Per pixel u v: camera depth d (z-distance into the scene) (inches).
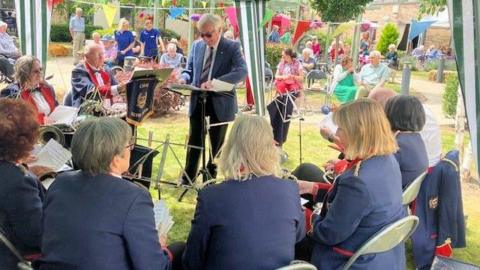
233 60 160.1
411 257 131.3
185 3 536.1
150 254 62.6
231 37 343.0
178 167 195.9
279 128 223.3
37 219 71.9
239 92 391.5
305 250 94.5
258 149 70.8
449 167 116.0
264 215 68.2
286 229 69.6
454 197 116.5
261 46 169.2
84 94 159.0
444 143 261.0
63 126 129.8
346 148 82.0
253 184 69.7
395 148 83.0
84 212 61.1
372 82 327.6
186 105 326.3
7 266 69.4
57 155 103.3
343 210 76.6
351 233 77.4
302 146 244.5
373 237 74.6
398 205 79.7
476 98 97.7
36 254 73.7
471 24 95.0
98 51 163.2
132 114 138.6
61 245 60.7
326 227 78.6
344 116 81.4
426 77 647.1
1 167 71.4
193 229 70.7
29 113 74.8
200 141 166.1
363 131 79.4
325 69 539.8
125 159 67.6
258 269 67.3
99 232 60.1
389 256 81.4
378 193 76.5
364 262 78.3
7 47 395.9
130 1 574.9
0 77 354.3
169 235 136.2
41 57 161.2
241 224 67.3
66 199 62.7
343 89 327.6
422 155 105.9
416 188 102.6
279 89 274.7
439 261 115.4
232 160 71.0
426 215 117.7
